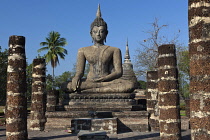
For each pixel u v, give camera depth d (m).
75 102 14.72
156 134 11.74
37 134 11.94
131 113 12.88
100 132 9.10
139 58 29.98
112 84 15.23
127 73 34.72
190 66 6.59
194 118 6.38
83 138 8.73
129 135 11.49
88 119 12.01
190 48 6.59
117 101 14.62
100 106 14.13
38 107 13.89
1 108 37.91
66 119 13.01
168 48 9.66
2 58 27.98
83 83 15.28
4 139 11.03
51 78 43.69
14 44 9.89
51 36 44.47
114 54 16.25
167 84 9.55
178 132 9.41
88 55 16.22
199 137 6.24
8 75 9.88
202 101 6.24
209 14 6.33
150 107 13.19
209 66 6.23
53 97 15.31
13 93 9.75
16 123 9.68
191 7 6.54
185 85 33.59
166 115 9.48
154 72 13.40
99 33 16.39
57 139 10.65
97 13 17.36
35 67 14.20
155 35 28.92
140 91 42.84
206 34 6.29
